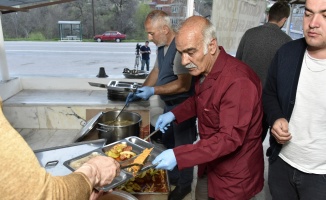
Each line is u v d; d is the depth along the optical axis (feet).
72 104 8.02
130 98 5.81
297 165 3.32
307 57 3.05
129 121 5.63
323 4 2.55
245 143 3.37
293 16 10.88
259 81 3.41
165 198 4.26
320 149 3.07
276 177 3.69
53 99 8.41
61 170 3.41
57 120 8.25
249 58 5.92
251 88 3.05
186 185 5.65
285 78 3.26
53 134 8.11
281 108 3.45
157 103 8.45
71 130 8.36
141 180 4.63
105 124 5.10
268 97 3.71
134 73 9.66
